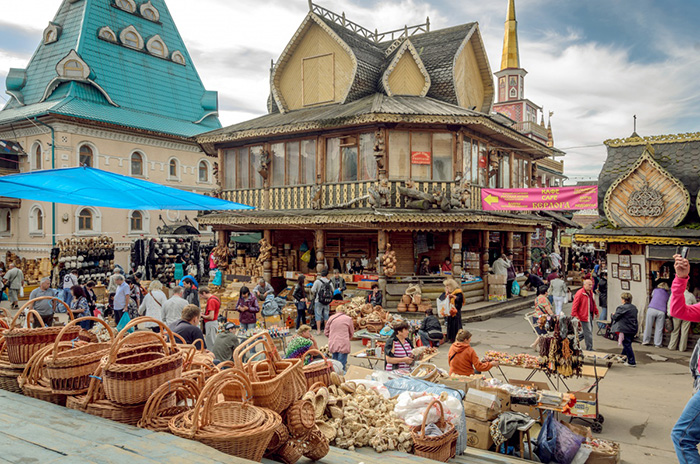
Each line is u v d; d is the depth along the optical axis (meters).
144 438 3.78
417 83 22.34
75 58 32.72
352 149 20.45
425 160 19.84
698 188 14.10
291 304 18.22
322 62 22.94
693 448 4.67
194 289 14.15
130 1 38.03
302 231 23.19
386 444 5.32
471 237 23.23
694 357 4.97
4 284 22.47
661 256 14.13
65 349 5.43
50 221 30.67
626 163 15.47
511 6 55.59
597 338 15.63
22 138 31.77
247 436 3.70
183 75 40.47
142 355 4.89
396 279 19.05
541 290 12.83
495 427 6.66
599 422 8.38
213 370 5.23
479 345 14.49
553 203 17.03
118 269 17.53
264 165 22.45
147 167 34.19
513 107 52.44
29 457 3.31
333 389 5.88
